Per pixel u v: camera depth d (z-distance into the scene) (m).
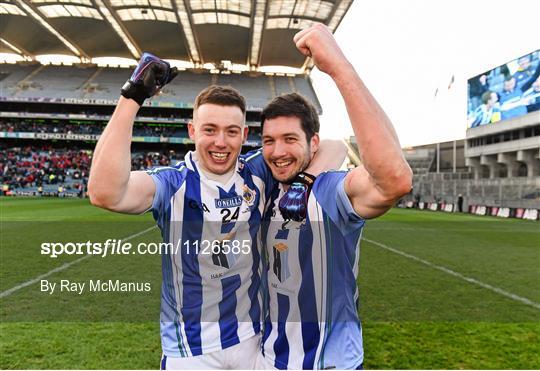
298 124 1.50
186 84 40.41
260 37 31.28
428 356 3.18
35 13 27.64
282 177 1.57
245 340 1.68
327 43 1.21
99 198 1.32
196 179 1.63
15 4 26.38
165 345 1.69
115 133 1.29
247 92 39.91
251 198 1.67
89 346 3.24
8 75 39.25
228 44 34.34
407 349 3.30
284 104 1.51
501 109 27.95
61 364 2.92
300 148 1.51
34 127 36.69
